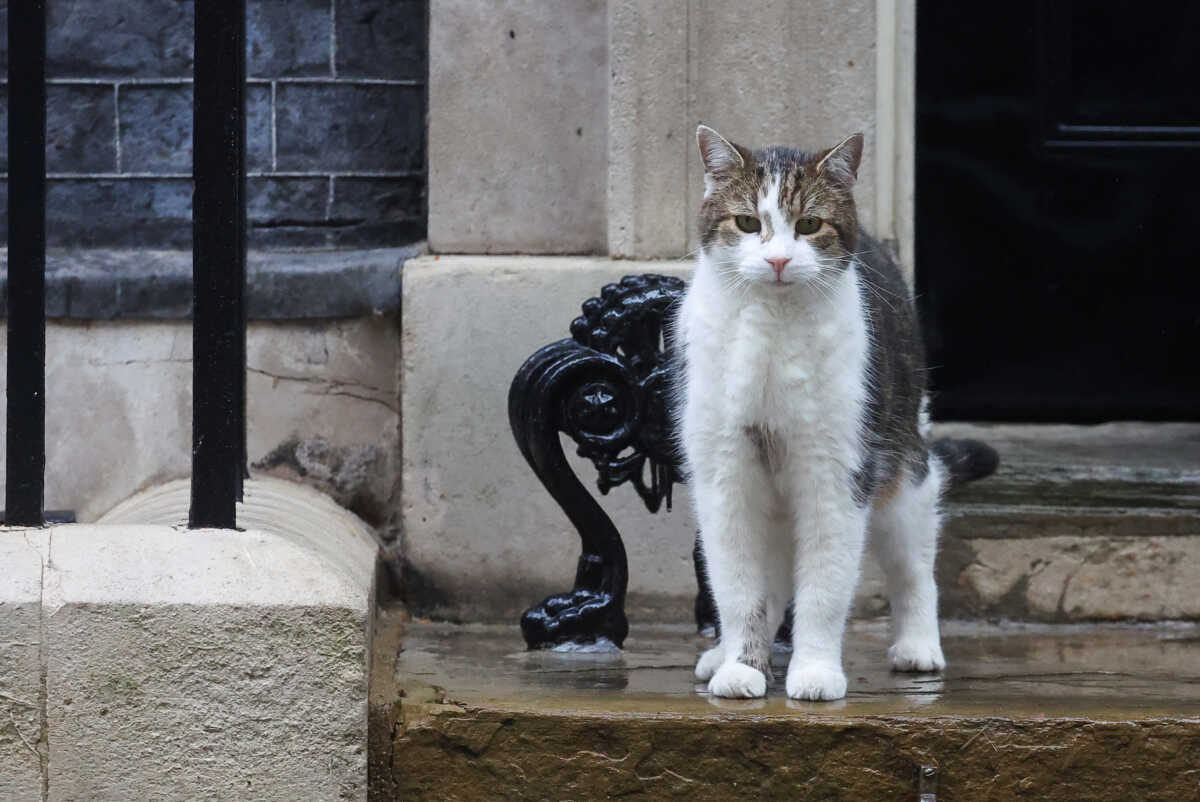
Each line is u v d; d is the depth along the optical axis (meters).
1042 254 8.99
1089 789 4.32
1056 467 7.61
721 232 4.74
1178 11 8.58
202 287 4.45
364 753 4.19
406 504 6.65
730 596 4.90
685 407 5.05
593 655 5.68
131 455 6.86
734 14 6.60
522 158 6.82
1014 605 6.62
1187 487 7.19
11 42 4.30
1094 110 8.73
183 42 7.15
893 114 6.75
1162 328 9.09
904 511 5.38
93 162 7.13
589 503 5.76
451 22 6.77
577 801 4.35
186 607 4.10
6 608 4.04
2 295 6.65
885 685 5.02
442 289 6.60
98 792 4.10
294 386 6.93
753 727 4.32
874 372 4.87
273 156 7.15
